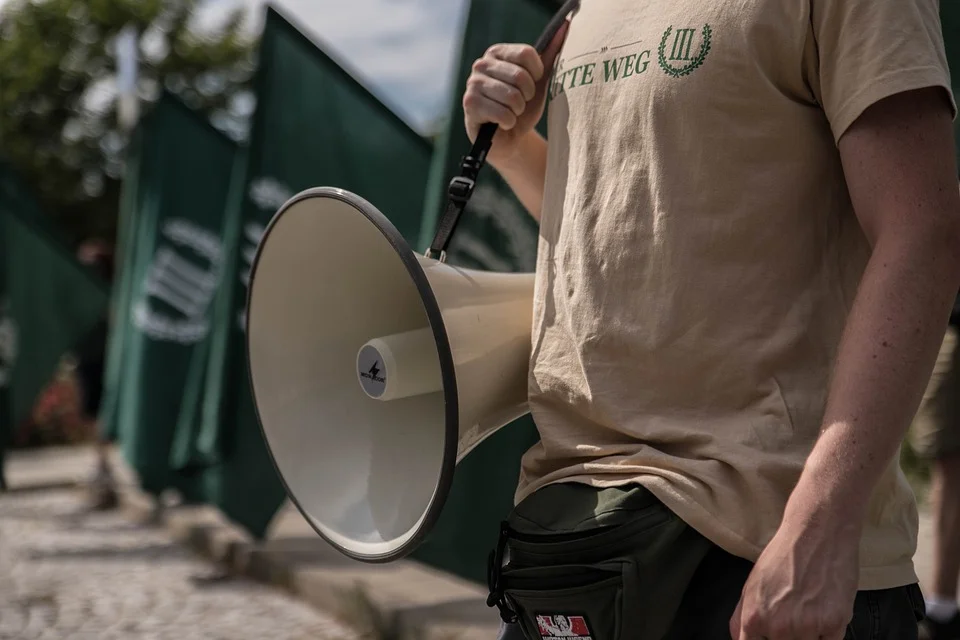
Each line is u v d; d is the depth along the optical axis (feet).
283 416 4.88
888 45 3.53
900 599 3.89
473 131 5.16
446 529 11.79
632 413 3.95
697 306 3.84
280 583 15.69
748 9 3.79
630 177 4.03
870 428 3.26
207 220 19.65
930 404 9.68
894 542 3.86
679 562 3.69
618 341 3.98
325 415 4.95
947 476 9.68
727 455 3.71
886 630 3.79
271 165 15.05
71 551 18.67
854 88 3.58
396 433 4.84
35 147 56.44
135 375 19.63
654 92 3.96
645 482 3.74
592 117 4.25
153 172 20.06
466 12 11.39
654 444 3.90
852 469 3.25
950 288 3.40
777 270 3.82
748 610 3.27
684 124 3.88
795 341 3.78
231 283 15.10
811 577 3.19
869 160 3.55
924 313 3.34
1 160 24.50
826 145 3.84
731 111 3.82
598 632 3.79
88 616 14.39
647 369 3.93
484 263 11.37
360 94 14.80
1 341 23.66
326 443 4.90
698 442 3.78
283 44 15.02
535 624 4.06
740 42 3.79
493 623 12.17
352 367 5.07
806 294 3.83
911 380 3.29
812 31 3.72
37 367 24.06
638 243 3.98
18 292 23.80
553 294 4.36
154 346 19.45
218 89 58.75
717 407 3.85
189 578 16.56
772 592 3.23
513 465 11.46
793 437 3.73
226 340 15.10
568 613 3.86
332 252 4.84
